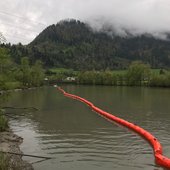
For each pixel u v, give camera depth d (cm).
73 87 17662
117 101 8106
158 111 5969
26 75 15675
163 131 3972
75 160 2719
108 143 3338
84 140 3497
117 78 19388
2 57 4878
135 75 18088
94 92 12219
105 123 4684
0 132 3822
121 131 4028
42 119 5075
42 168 2497
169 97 9181
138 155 2856
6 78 4672
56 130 4116
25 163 2562
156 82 16712
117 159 2733
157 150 2833
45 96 10312
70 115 5572
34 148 3144
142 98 8919
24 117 5278
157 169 2452
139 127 3991
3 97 4641
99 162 2656
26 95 10788
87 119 5091
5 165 2264
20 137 3625
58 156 2848
